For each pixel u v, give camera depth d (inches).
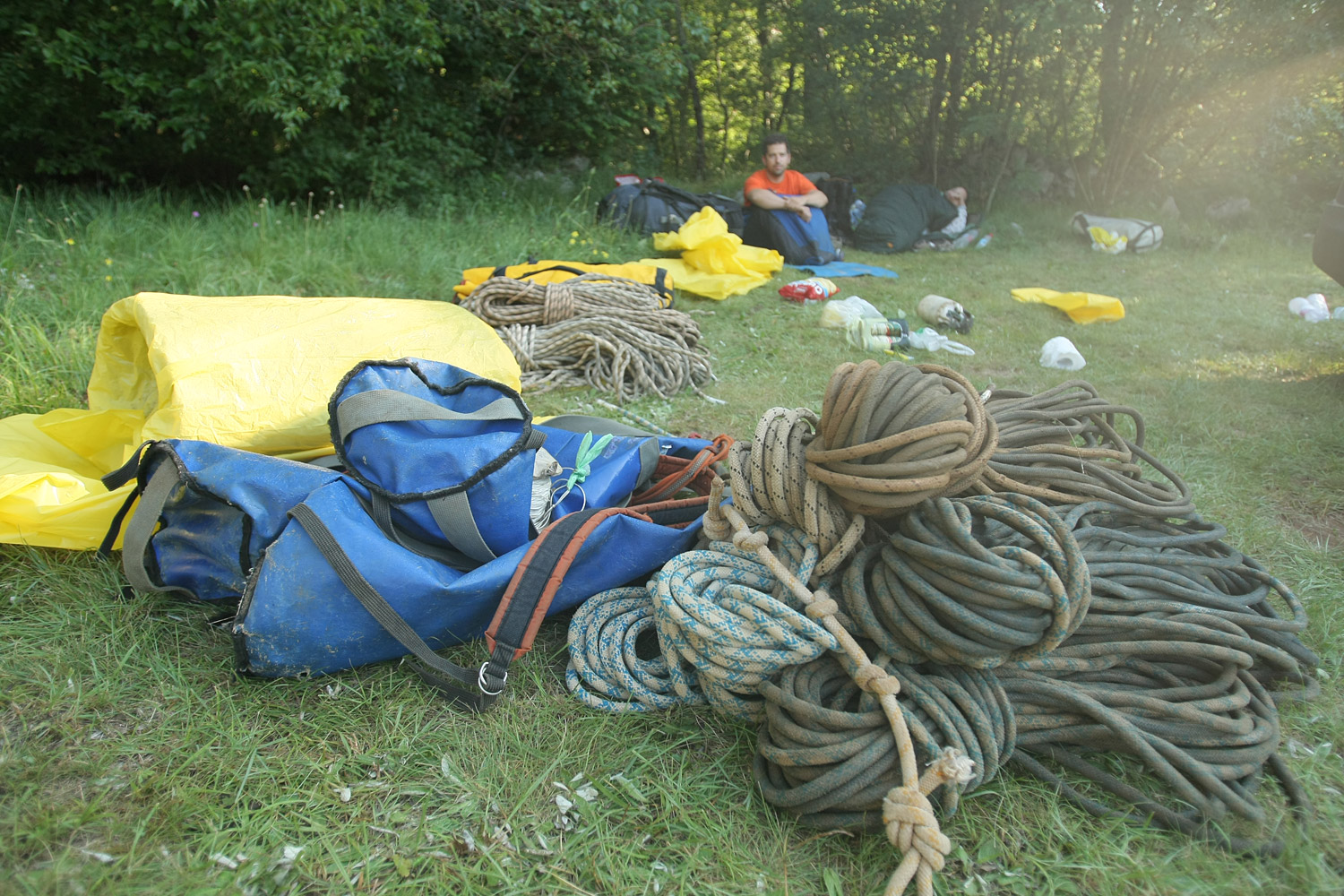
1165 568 101.1
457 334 152.2
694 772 87.3
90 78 284.5
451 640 99.9
